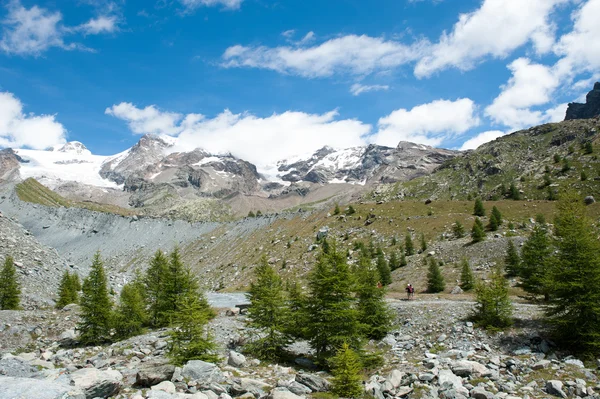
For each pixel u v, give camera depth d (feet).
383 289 117.91
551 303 86.28
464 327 104.06
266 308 99.30
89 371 60.54
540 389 65.10
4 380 44.42
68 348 114.62
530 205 463.01
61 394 44.16
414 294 195.42
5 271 167.53
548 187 622.95
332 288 90.48
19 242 249.96
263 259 113.60
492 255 258.57
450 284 226.17
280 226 625.41
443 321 113.29
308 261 420.77
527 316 105.29
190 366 70.79
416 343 103.60
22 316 138.92
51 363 87.40
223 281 466.70
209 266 565.53
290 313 99.91
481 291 106.93
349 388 65.00
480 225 311.06
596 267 79.71
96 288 123.44
